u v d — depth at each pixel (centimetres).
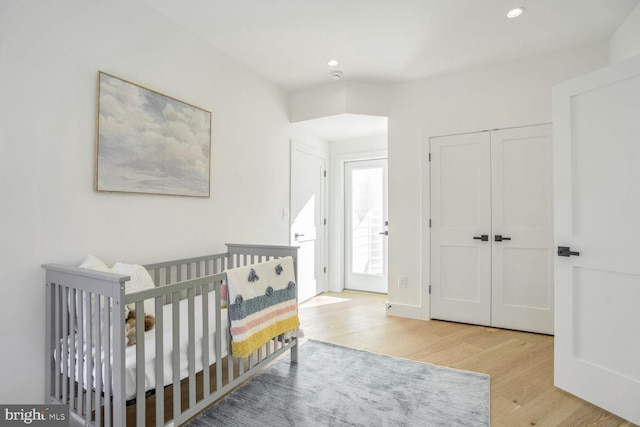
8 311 153
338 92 338
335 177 455
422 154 330
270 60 292
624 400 164
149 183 212
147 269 205
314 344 263
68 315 156
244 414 169
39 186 162
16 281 155
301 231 392
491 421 164
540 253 284
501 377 208
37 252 162
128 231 203
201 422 163
